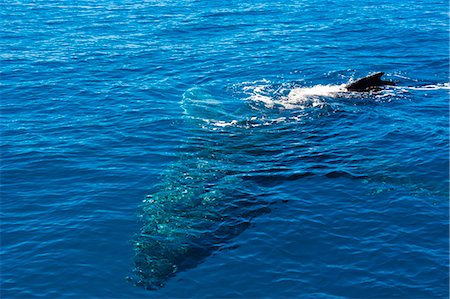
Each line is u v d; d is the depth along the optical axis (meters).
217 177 24.36
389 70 36.88
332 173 24.59
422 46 41.56
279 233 20.91
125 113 30.78
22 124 29.72
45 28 46.09
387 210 22.08
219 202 22.50
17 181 24.58
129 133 28.55
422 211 21.94
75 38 43.59
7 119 30.28
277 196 23.02
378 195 23.00
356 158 25.75
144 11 51.00
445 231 20.88
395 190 23.27
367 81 33.34
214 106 31.52
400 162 25.30
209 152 26.53
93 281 18.89
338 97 32.22
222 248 20.11
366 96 32.28
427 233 20.81
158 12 50.66
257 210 22.11
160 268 19.22
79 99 32.69
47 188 24.03
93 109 31.38
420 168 24.75
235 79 35.62
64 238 20.84
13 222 21.88
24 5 53.16
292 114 30.31
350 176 24.33
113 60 38.94
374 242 20.47
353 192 23.25
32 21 48.03
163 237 20.56
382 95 32.41
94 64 38.22
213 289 18.50
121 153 26.66
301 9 51.41
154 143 27.52
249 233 20.86
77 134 28.56
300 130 28.50
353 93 32.69
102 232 21.08
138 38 43.59
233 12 50.44
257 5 52.75
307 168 25.03
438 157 25.50
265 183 23.94
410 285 18.59
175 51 40.78
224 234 20.75
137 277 18.95
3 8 52.06
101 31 45.31
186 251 19.86
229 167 25.17
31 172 25.22
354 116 29.88
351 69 37.06
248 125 29.14
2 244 20.66
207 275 18.98
